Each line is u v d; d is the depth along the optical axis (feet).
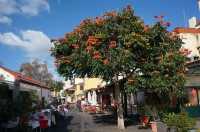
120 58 63.10
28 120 65.16
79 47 67.21
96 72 65.46
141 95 95.14
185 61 68.23
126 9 68.13
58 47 71.20
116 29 65.26
